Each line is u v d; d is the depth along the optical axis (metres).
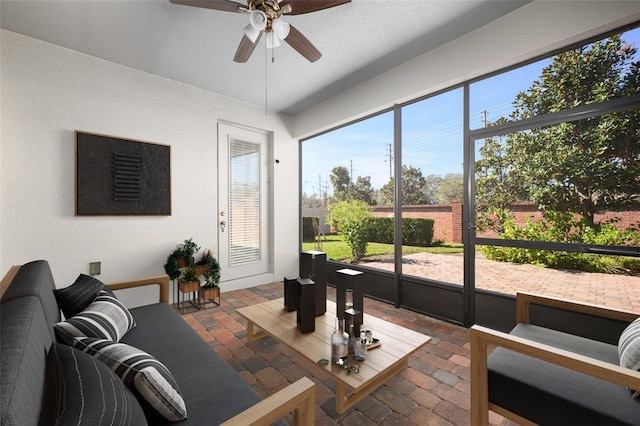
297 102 4.02
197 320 2.81
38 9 2.12
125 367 0.93
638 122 1.85
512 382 1.21
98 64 2.79
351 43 2.63
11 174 2.37
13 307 0.93
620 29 1.89
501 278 2.49
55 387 0.70
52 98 2.55
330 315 2.12
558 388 1.12
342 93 3.70
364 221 3.77
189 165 3.44
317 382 1.82
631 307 1.88
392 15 2.26
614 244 1.94
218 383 1.19
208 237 3.61
